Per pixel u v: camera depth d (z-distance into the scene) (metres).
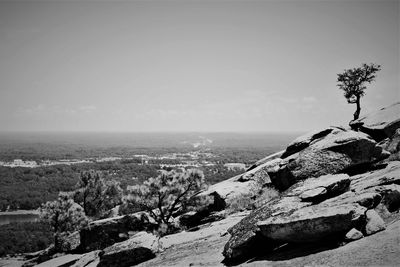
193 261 14.23
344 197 13.14
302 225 11.16
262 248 12.88
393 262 8.56
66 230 34.28
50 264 26.42
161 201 26.02
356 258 9.45
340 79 32.03
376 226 10.95
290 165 18.14
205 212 26.06
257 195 23.52
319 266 9.73
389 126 22.09
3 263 38.91
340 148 17.36
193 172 26.59
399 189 12.69
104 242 28.06
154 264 15.83
